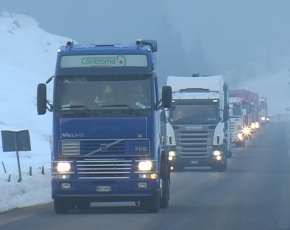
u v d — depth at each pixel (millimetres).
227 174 87062
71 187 46125
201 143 90312
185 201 55969
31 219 44875
